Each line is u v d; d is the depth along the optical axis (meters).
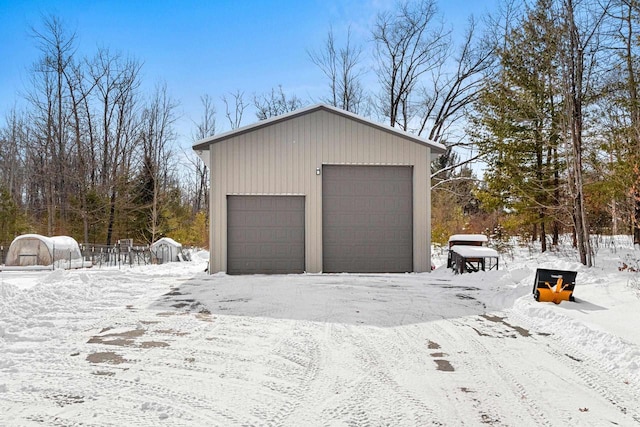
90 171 29.88
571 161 13.97
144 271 16.11
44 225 32.00
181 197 37.12
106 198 29.14
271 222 14.59
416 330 7.00
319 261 14.62
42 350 5.83
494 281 11.74
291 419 3.84
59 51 29.08
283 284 11.82
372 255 14.82
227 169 14.49
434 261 18.94
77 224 29.36
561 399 4.29
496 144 16.27
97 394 4.37
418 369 5.16
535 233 20.80
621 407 4.11
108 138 30.05
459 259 13.88
